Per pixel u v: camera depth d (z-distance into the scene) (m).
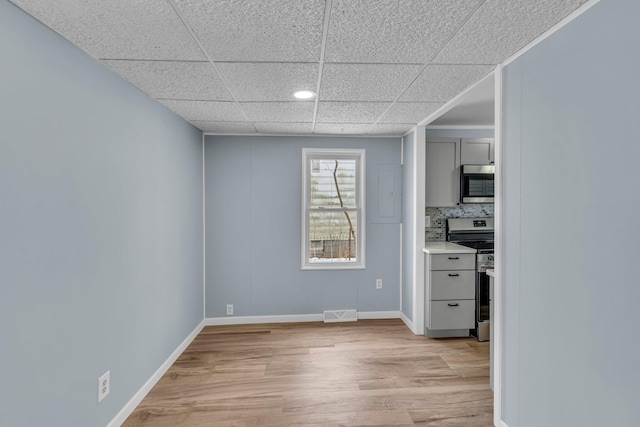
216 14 1.38
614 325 1.24
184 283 3.12
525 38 1.62
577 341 1.41
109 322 1.92
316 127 3.48
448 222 4.13
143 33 1.54
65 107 1.58
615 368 1.24
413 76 2.09
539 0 1.30
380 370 2.74
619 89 1.21
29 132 1.37
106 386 1.89
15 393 1.31
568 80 1.44
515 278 1.83
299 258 3.88
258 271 3.85
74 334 1.63
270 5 1.32
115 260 1.98
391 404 2.27
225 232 3.80
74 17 1.39
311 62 1.87
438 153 3.88
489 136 4.08
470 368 2.78
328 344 3.26
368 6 1.33
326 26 1.49
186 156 3.18
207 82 2.16
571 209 1.43
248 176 3.81
